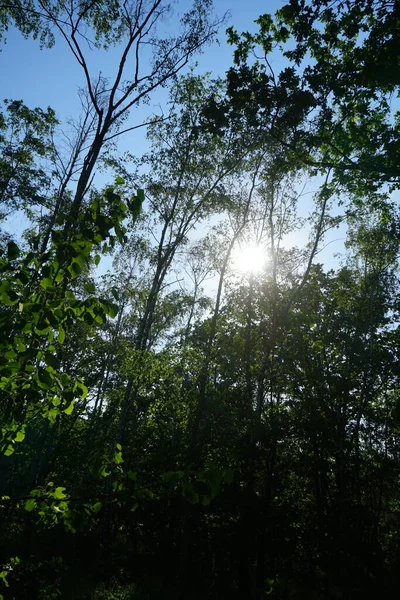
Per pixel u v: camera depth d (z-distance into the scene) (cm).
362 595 1350
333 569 1416
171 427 1631
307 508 1631
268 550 1388
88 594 1100
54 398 265
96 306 251
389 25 763
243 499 1360
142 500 232
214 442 1430
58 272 243
